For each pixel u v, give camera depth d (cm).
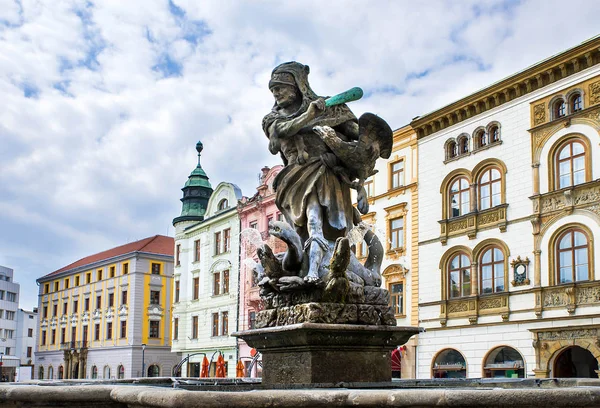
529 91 2627
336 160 643
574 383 605
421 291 2989
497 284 2664
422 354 2936
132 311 6050
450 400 346
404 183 3177
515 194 2630
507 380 653
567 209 2416
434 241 2955
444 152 2978
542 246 2495
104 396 427
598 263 2300
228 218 4628
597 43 2358
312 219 618
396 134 3244
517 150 2647
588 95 2416
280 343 580
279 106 669
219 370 2048
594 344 2262
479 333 2691
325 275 578
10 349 9844
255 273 648
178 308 5144
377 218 3300
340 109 665
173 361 6169
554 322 2406
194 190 5488
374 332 575
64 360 6906
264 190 4256
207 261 4850
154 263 6250
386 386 561
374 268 646
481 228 2744
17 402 437
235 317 4406
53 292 7588
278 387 573
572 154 2450
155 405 357
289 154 663
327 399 354
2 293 9650
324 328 551
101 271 6681
